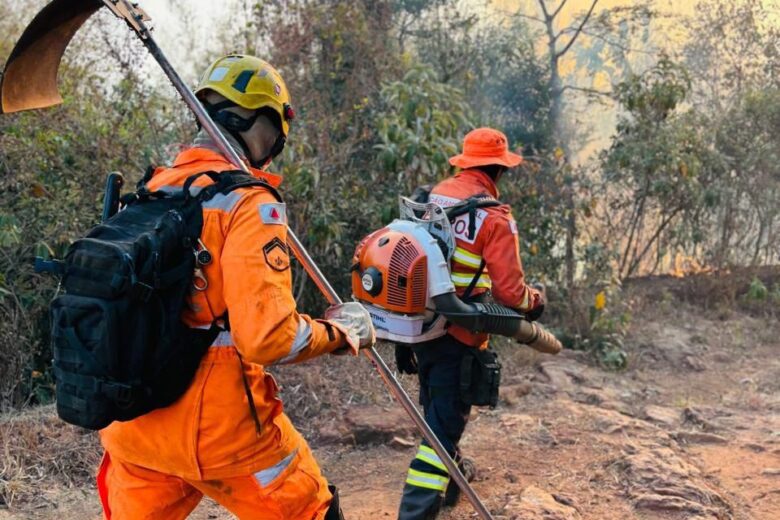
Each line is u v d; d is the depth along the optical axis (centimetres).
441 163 605
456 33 883
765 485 426
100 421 209
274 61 681
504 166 371
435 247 341
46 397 522
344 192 623
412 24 881
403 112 632
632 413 543
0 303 508
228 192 218
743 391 609
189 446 221
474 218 347
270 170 582
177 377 216
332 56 711
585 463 441
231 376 222
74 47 629
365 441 472
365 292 348
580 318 686
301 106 657
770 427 516
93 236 214
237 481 231
